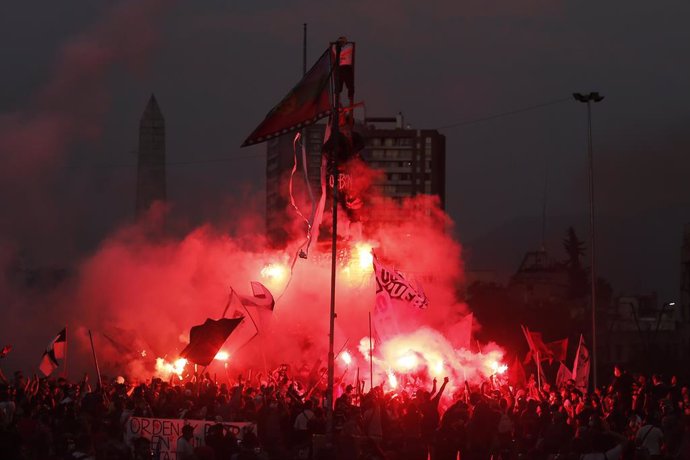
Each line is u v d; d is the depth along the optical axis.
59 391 85.56
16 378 83.19
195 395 87.94
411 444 67.50
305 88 75.94
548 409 83.00
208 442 63.66
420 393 78.00
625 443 54.97
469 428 73.00
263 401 77.50
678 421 69.00
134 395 80.75
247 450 58.66
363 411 78.19
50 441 66.56
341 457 62.78
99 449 57.34
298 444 71.94
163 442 72.75
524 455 76.44
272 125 75.44
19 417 72.38
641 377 95.19
